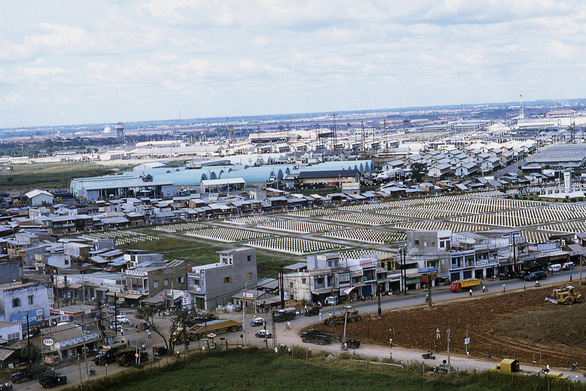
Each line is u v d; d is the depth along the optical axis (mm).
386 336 112750
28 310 123875
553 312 120188
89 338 110125
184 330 111812
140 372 97562
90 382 93500
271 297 139000
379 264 151250
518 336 110062
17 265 138750
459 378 90875
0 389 92438
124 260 170875
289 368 98562
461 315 124125
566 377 87188
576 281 150125
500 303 132125
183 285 147000
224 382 94062
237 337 115750
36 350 104625
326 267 143250
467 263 157875
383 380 91750
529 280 153125
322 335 110688
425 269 152125
